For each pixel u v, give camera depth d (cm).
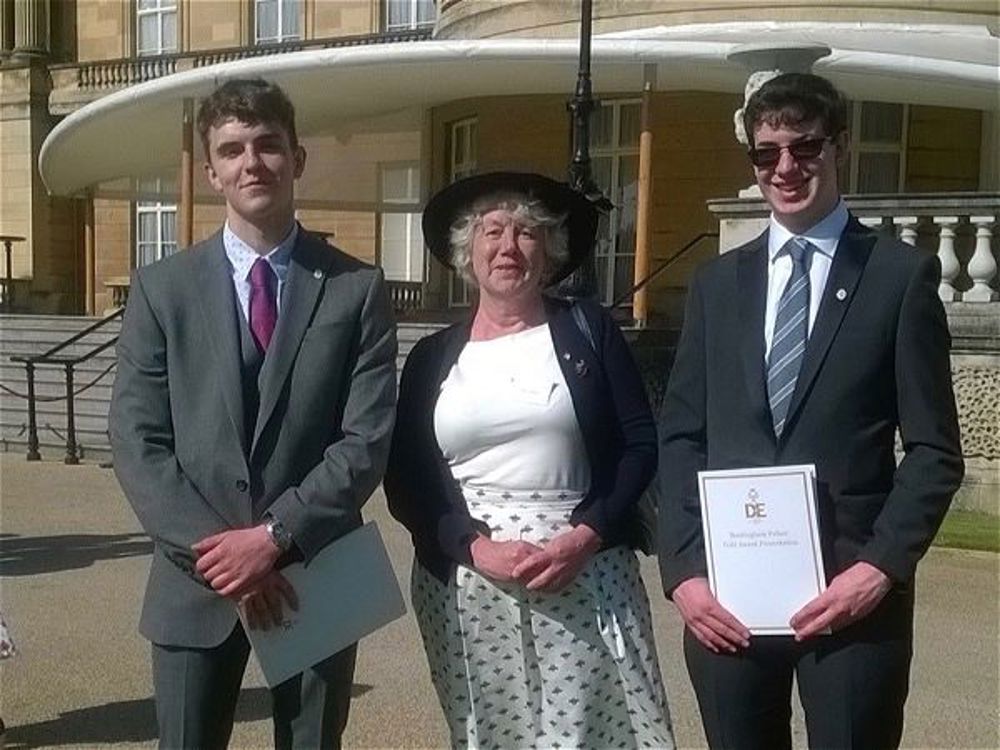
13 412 1571
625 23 1795
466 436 349
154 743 481
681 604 322
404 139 2300
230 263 341
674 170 1823
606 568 353
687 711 520
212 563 317
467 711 352
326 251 348
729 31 1642
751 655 317
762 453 316
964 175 1805
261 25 2861
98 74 2916
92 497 1124
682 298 1822
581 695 347
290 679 342
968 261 1051
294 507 322
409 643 619
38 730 495
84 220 3048
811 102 313
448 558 352
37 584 758
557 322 358
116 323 1845
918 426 305
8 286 2906
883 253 315
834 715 309
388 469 362
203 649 333
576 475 351
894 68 1322
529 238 353
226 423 329
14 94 2955
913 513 301
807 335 316
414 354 369
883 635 308
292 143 341
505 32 1903
